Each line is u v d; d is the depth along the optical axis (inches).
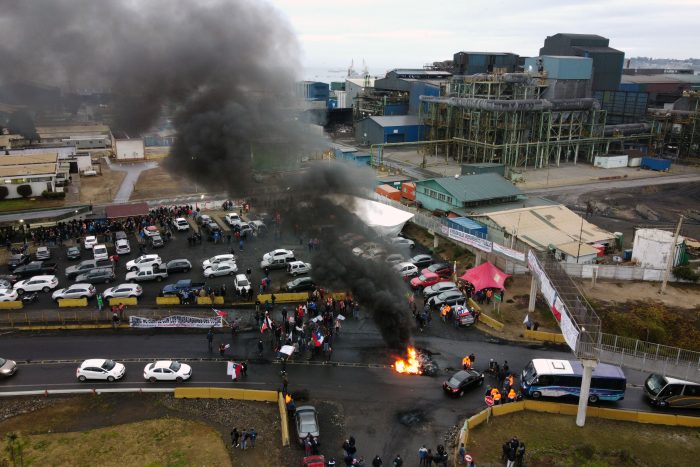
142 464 1092.5
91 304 1815.9
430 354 1540.4
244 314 1756.9
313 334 1515.7
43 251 2198.6
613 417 1262.3
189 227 2635.3
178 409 1277.1
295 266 2018.9
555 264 1609.3
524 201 2679.6
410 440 1177.4
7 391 1333.7
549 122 3993.6
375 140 4800.7
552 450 1143.0
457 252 2300.7
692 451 1155.3
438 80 5595.5
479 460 1106.7
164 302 1814.7
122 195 3240.7
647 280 2001.7
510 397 1311.5
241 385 1369.3
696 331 1627.7
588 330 1205.7
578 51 5132.9
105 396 1321.4
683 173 3969.0
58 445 1145.4
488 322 1718.8
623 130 4350.4
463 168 3366.1
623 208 3078.2
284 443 1152.2
